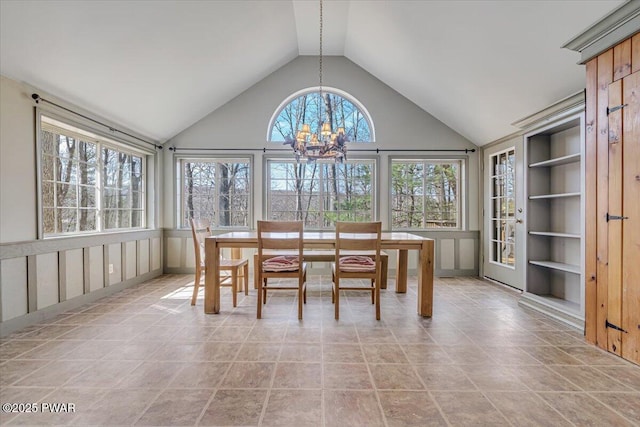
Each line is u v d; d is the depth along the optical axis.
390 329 2.62
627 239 2.02
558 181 3.24
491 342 2.36
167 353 2.15
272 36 4.01
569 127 3.03
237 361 2.04
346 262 3.01
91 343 2.31
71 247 3.13
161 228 4.84
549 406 1.58
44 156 3.03
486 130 4.36
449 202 5.03
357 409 1.55
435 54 3.52
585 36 2.19
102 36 2.60
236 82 4.50
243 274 3.82
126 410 1.53
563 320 2.73
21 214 2.65
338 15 3.97
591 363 2.02
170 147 4.85
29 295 2.68
